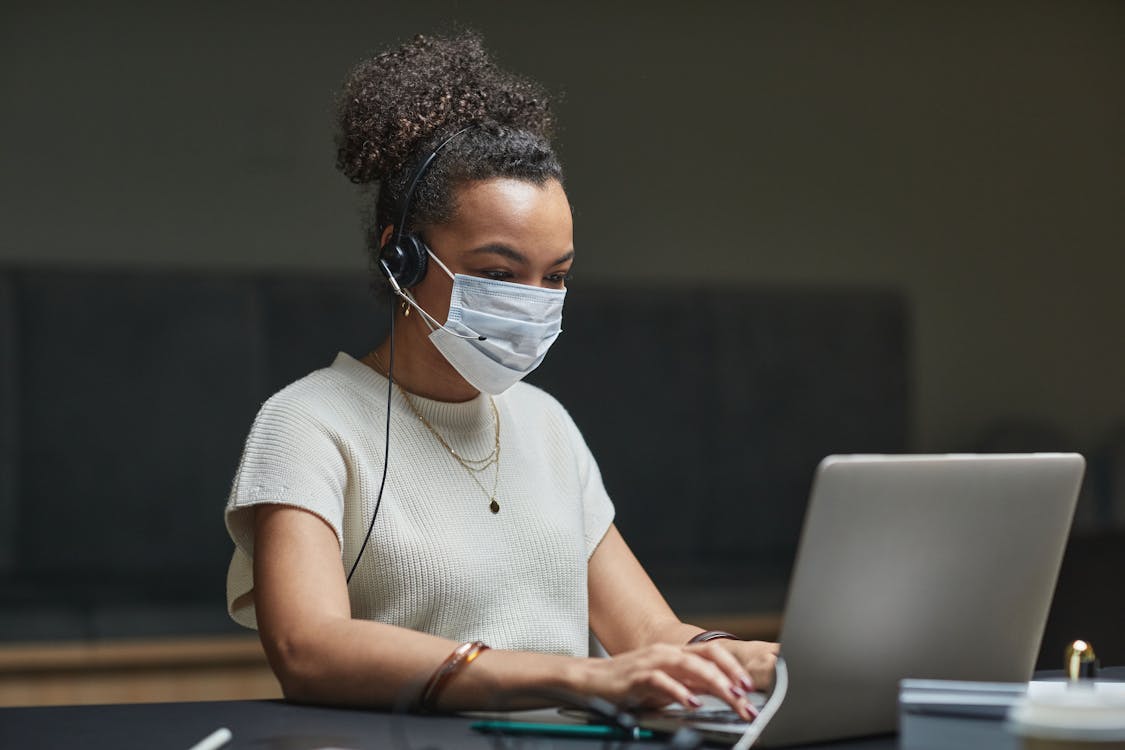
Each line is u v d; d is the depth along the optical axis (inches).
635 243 226.7
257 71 210.7
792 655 43.5
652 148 227.1
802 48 232.8
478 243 62.1
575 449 72.5
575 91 223.8
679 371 227.0
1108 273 243.8
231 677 183.0
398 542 62.8
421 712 52.0
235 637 199.5
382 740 47.2
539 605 65.8
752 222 231.0
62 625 191.9
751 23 230.8
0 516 199.6
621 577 70.8
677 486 226.1
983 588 46.9
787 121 232.5
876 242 236.2
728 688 46.2
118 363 205.0
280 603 56.9
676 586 221.3
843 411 233.5
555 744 46.5
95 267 204.5
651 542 225.0
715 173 229.8
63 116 203.9
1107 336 243.3
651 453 225.3
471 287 62.4
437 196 62.8
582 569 68.0
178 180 208.1
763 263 231.6
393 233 64.6
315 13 212.7
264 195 211.2
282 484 60.2
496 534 65.4
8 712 53.8
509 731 48.0
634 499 224.4
